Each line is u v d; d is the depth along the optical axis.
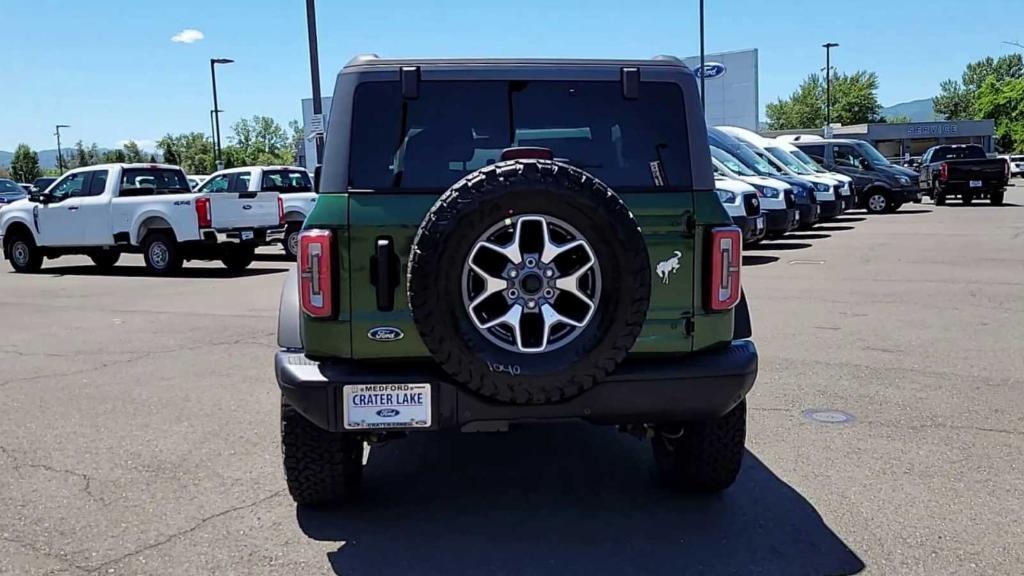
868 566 3.68
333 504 4.39
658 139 4.02
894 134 65.44
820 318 9.17
